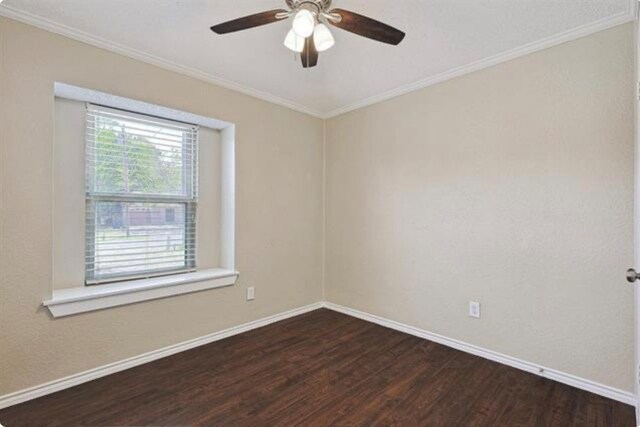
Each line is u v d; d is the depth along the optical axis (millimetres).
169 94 2551
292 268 3473
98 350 2232
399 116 3070
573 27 2043
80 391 2053
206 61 2520
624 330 1934
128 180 2617
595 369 2031
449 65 2562
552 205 2186
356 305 3451
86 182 2420
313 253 3684
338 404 1936
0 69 1861
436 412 1862
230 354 2582
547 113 2201
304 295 3596
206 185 3070
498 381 2174
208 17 1965
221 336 2893
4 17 1872
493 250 2459
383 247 3197
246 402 1953
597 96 2014
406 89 2979
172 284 2564
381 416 1828
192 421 1782
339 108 3547
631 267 1905
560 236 2156
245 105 3059
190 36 2170
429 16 1938
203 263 3059
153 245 2758
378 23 1572
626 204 1921
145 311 2455
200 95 2734
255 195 3150
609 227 1979
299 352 2613
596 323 2027
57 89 2158
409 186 2986
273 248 3303
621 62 1935
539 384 2133
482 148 2512
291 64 2566
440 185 2766
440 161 2766
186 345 2670
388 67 2598
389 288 3154
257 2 1828
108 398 1982
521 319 2326
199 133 3018
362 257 3391
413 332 2963
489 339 2486
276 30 2105
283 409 1890
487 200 2486
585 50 2055
